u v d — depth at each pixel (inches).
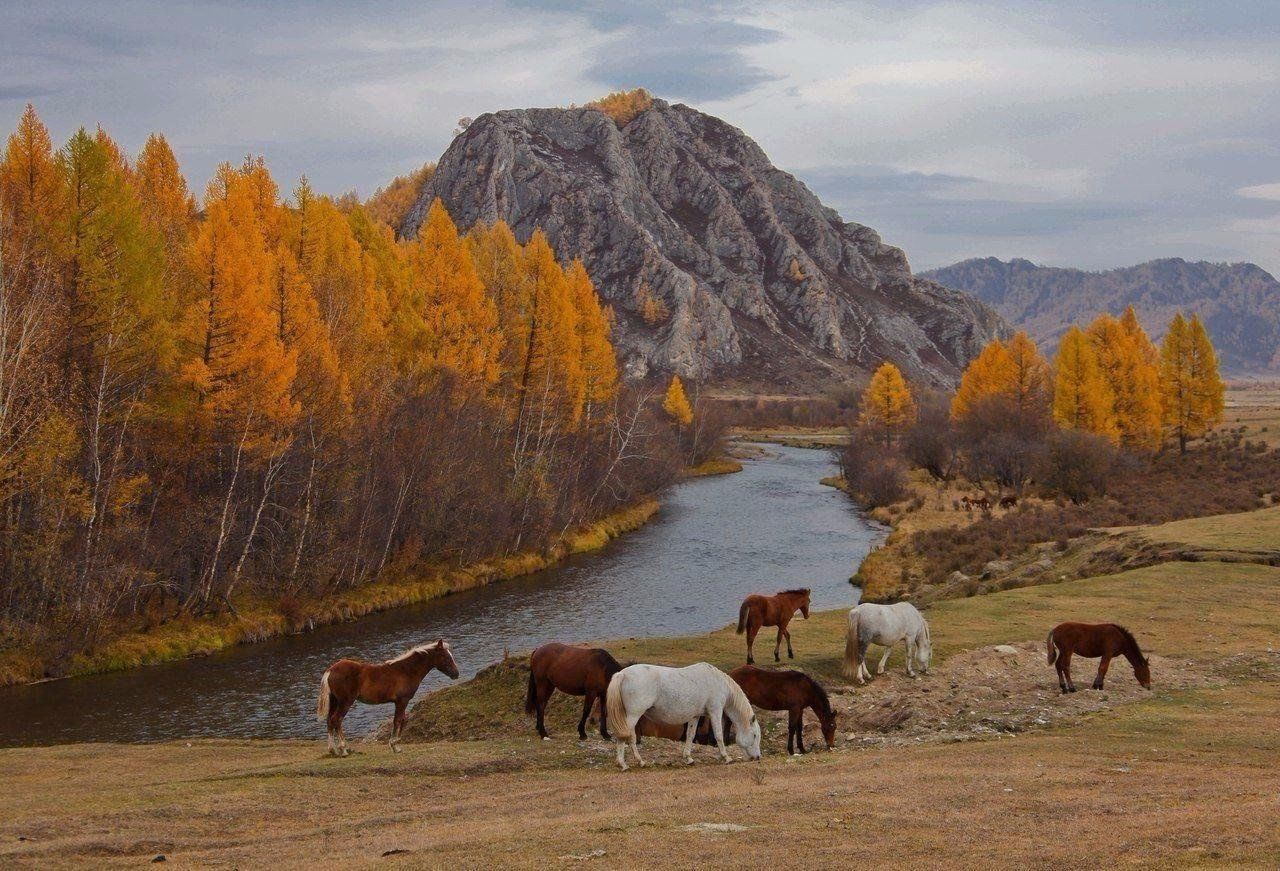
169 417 1526.8
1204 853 286.4
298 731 1018.1
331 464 1822.1
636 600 1717.5
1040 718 645.9
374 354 2085.4
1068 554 1643.7
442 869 309.6
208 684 1233.4
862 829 350.9
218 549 1525.6
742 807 403.5
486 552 2095.2
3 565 1315.2
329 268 2082.9
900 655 887.1
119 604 1455.5
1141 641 898.1
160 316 1502.2
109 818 444.5
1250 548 1380.4
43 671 1262.3
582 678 649.6
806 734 653.9
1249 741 541.3
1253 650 849.5
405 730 812.0
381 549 1889.8
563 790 488.7
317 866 327.3
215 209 1526.8
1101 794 402.6
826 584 1829.5
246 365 1561.3
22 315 1315.2
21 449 1304.1
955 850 310.7
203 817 446.0
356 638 1502.2
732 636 993.5
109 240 1466.5
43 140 1439.5
